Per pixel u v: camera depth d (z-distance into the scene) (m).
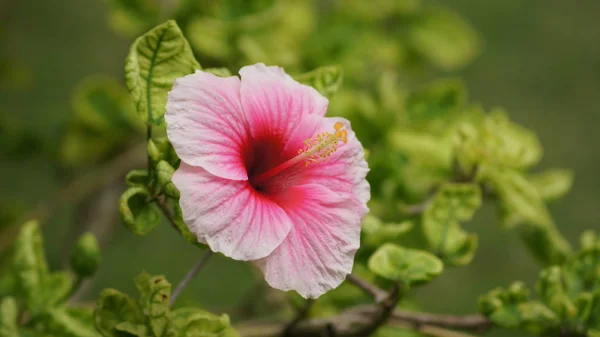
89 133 1.17
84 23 1.92
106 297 0.87
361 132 1.08
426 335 1.00
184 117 0.85
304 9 1.20
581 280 0.96
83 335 0.93
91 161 1.18
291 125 0.88
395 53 1.26
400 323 0.98
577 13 2.24
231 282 1.64
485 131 1.00
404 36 1.26
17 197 1.69
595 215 1.87
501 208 1.03
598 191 1.91
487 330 0.95
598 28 2.21
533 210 0.98
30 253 0.94
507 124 1.04
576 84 2.07
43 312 0.93
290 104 0.88
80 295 1.05
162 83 0.87
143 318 0.87
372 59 1.22
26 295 0.94
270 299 1.11
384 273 0.91
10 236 1.14
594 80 2.08
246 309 1.12
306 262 0.86
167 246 1.69
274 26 1.13
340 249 0.87
